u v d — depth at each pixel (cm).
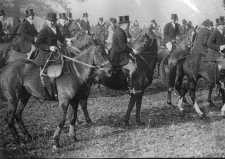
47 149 648
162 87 984
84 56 659
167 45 884
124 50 748
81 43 871
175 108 858
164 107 859
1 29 859
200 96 930
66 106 645
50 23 702
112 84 740
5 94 674
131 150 645
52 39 690
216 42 829
